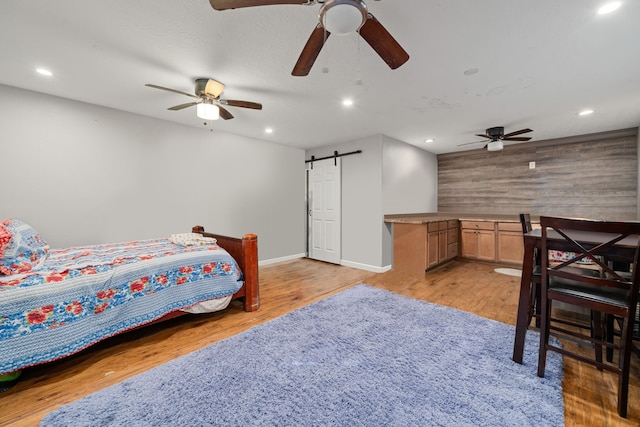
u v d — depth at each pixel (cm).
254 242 265
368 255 430
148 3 146
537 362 176
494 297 298
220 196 408
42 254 210
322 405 140
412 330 220
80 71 222
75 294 171
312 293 316
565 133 406
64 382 162
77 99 283
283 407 139
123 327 189
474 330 219
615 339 206
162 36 175
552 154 440
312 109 306
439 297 299
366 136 428
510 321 237
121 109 313
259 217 459
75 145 288
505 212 487
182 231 370
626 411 132
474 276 384
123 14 154
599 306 142
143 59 203
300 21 161
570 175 424
